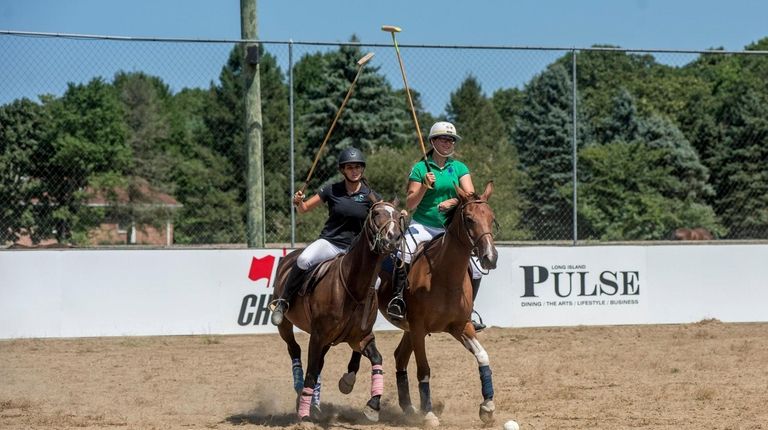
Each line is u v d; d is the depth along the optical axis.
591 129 33.34
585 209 29.47
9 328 15.05
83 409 9.85
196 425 8.92
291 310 9.33
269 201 21.28
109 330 15.30
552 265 16.50
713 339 15.37
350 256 8.61
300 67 30.77
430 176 9.27
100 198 25.17
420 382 9.16
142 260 15.44
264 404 10.33
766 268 17.17
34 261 15.14
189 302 15.58
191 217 24.67
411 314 9.07
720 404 9.66
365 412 9.03
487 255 8.21
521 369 12.62
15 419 9.18
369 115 31.12
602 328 16.56
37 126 18.73
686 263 16.95
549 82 24.12
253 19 16.44
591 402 9.94
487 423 8.78
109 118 25.22
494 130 22.22
